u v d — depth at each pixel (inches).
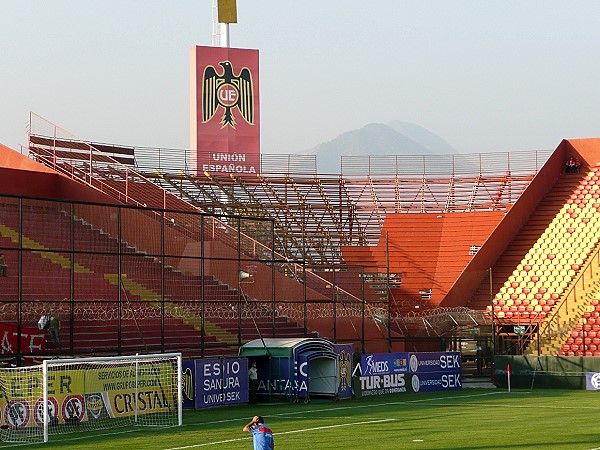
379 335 1871.3
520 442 927.0
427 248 2317.9
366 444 921.5
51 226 1701.5
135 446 925.8
